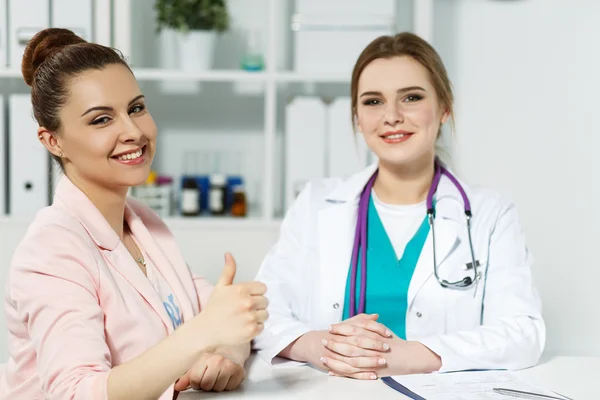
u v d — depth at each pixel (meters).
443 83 1.57
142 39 2.95
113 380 0.97
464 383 1.21
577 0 2.97
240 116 3.01
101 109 1.13
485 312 1.54
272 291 1.58
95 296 1.10
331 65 2.68
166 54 2.84
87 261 1.10
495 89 3.01
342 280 1.59
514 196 3.03
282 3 2.96
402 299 1.56
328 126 2.69
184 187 2.77
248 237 2.66
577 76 2.99
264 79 2.64
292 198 2.71
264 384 1.22
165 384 0.98
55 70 1.14
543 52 2.99
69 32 1.22
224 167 3.02
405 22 2.97
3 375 1.21
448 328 1.55
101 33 2.60
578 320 3.04
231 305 0.98
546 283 3.04
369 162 2.70
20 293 1.06
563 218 3.03
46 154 2.62
